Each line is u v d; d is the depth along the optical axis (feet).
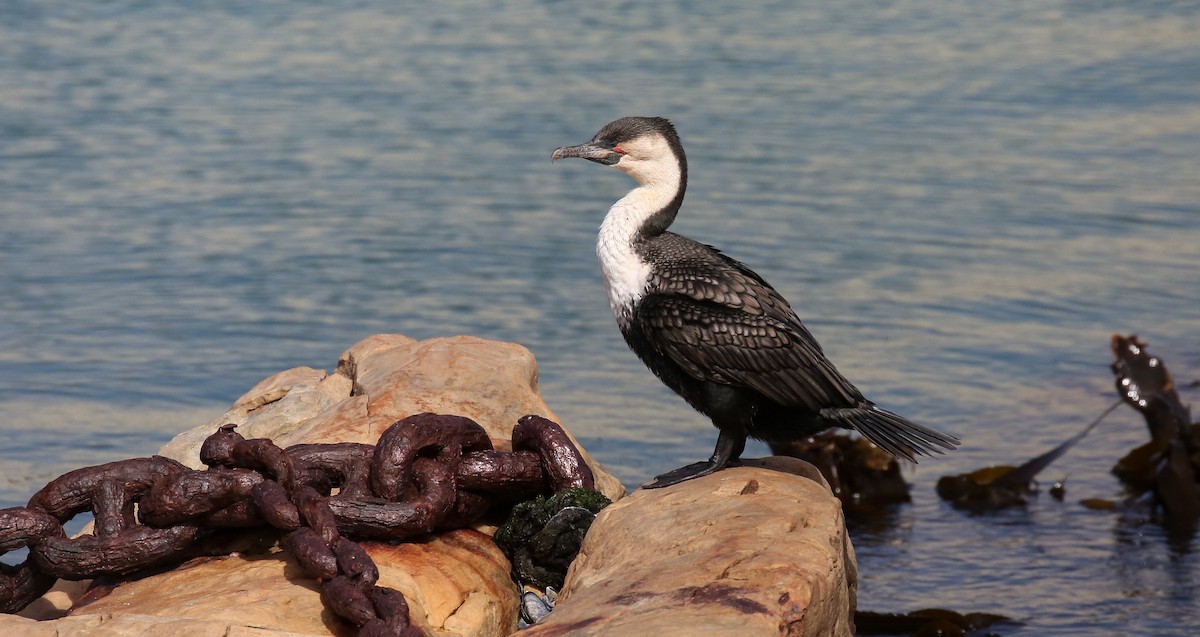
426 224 70.44
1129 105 95.20
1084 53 111.55
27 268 62.85
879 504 44.88
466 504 27.32
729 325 26.99
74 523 39.11
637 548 23.04
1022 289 62.18
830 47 113.60
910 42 116.16
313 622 22.44
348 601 21.86
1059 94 98.58
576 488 27.37
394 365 34.40
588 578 22.89
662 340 27.48
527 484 27.96
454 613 24.72
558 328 56.59
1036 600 36.73
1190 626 34.71
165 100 94.94
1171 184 77.25
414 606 23.59
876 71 105.40
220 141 85.46
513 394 33.04
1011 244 67.87
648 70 104.58
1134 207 73.51
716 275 27.63
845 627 22.39
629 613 19.34
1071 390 52.75
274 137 86.43
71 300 59.16
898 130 88.79
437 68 105.09
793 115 92.27
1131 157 82.94
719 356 27.04
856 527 42.88
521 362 34.83
